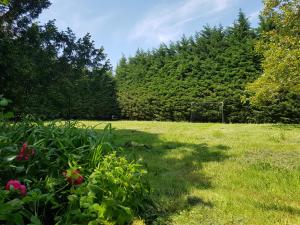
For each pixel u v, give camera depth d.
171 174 4.57
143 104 22.05
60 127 4.13
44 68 9.98
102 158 3.36
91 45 12.12
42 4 10.23
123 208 2.71
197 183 4.08
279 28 11.12
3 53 7.84
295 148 6.64
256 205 3.28
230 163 5.23
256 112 15.93
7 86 8.06
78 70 11.80
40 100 10.88
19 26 9.92
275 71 10.70
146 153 6.12
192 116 18.89
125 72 24.48
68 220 2.58
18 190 2.50
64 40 11.34
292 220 2.92
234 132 9.84
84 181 3.01
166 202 3.36
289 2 10.33
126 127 12.52
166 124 14.02
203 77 18.56
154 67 21.94
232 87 17.08
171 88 20.16
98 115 23.94
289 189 3.79
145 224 2.86
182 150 6.43
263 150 6.41
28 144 3.39
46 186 2.78
